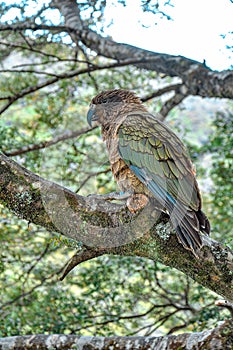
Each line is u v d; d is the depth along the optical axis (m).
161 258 4.81
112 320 8.61
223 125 10.12
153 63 8.16
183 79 8.01
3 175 4.62
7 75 10.70
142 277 9.02
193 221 4.79
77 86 10.32
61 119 8.98
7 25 8.86
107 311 8.88
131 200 4.82
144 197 4.97
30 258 10.02
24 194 4.62
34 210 4.65
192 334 4.95
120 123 5.62
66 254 9.45
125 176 5.34
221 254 4.76
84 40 8.86
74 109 10.19
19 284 9.34
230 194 9.84
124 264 9.05
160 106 10.60
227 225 9.90
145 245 4.77
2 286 9.20
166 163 5.22
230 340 4.73
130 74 10.31
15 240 9.58
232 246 8.58
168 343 5.01
